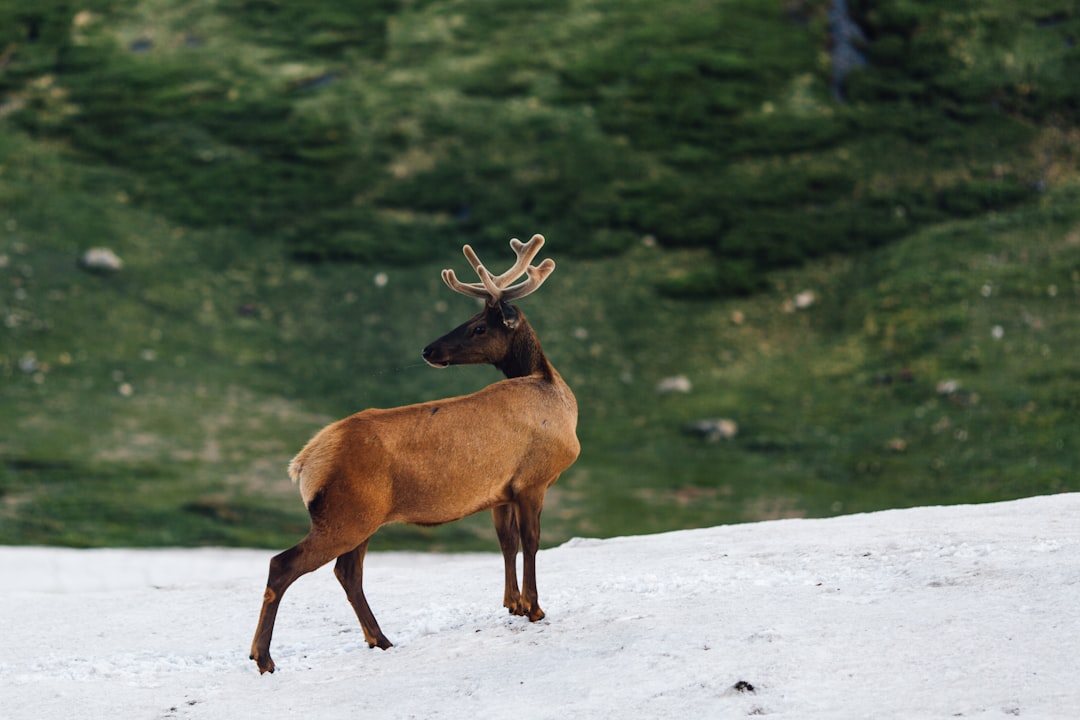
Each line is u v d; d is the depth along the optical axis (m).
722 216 75.31
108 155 79.81
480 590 17.19
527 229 74.44
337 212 75.75
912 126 81.38
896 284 68.88
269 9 96.19
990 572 13.76
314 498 13.53
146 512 47.41
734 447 57.47
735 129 82.00
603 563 17.94
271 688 12.95
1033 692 10.03
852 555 15.79
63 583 33.94
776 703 10.45
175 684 13.44
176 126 82.88
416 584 18.38
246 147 81.19
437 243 73.38
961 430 57.03
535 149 80.69
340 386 62.12
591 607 14.76
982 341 63.44
